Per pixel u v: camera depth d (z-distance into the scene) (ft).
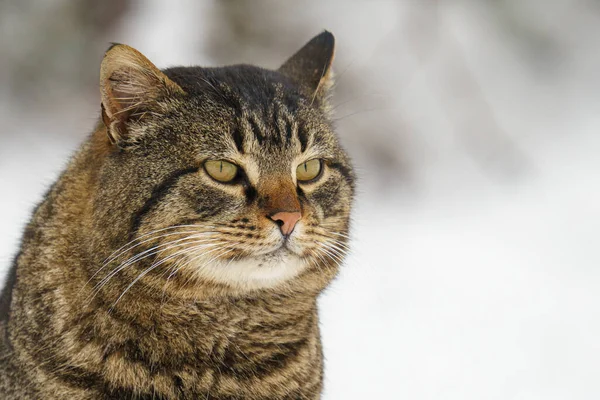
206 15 50.98
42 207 20.03
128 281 18.08
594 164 52.80
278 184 18.94
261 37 51.52
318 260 19.80
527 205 47.21
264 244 18.56
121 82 18.83
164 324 18.33
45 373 17.95
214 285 18.56
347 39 52.60
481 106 53.21
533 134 54.95
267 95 19.86
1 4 47.70
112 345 17.94
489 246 41.98
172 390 18.20
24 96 47.32
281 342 19.51
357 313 34.30
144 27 49.62
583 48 62.23
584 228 44.60
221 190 18.62
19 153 43.93
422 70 53.67
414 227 43.62
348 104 50.01
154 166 18.45
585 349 32.73
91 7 48.34
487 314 35.06
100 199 18.54
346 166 20.95
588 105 59.52
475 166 50.93
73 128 46.47
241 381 18.79
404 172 48.83
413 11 54.90
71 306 18.19
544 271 39.58
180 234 18.17
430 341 32.89
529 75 58.90
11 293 19.72
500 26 58.08
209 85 19.49
